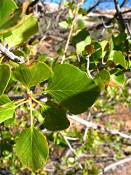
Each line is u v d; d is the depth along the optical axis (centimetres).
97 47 35
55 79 22
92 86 22
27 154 22
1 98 22
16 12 18
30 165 22
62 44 84
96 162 118
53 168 104
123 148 129
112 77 34
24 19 17
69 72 22
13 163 94
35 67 21
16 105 22
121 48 38
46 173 100
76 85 22
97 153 125
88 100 22
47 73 21
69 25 45
